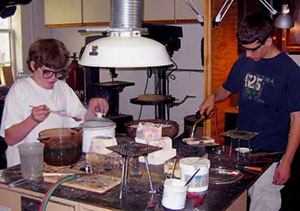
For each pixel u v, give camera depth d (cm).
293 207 289
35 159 167
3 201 164
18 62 459
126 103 445
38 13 463
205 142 210
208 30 286
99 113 212
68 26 436
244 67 231
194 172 147
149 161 181
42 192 150
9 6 199
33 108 184
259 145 221
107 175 166
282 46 312
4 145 258
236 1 320
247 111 229
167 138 186
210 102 237
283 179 201
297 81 205
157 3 358
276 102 213
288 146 204
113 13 181
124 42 167
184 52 399
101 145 178
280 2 296
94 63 166
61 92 223
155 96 340
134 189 151
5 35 455
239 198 162
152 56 166
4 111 198
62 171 170
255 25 202
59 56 195
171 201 133
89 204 139
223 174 169
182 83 405
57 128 202
